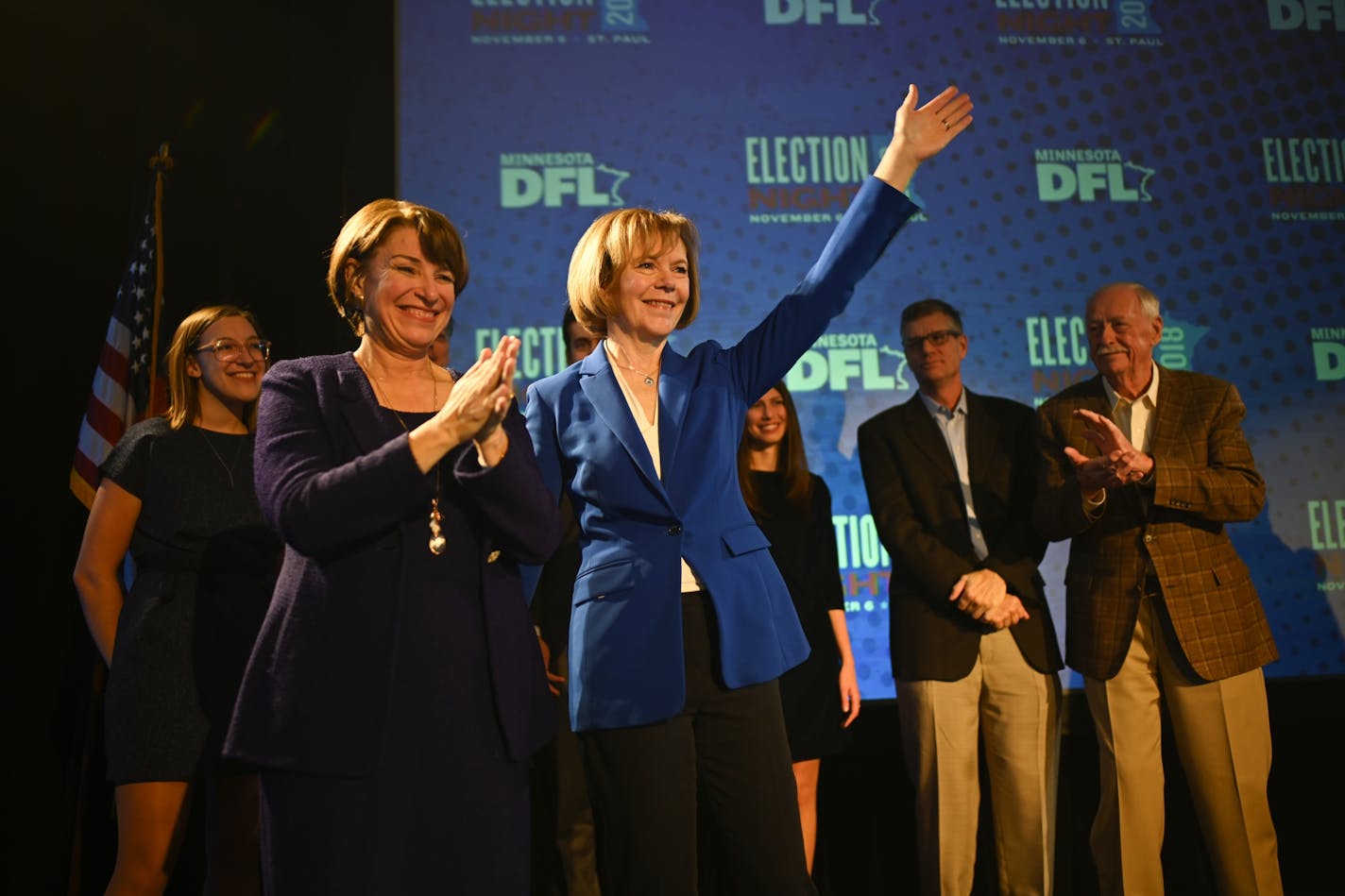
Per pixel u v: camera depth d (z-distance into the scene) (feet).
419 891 4.24
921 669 8.75
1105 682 8.33
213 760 6.95
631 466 5.34
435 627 4.42
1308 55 11.64
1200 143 11.44
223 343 7.60
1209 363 11.13
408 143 10.89
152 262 9.80
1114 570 8.41
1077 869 10.04
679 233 5.75
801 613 9.01
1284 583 10.80
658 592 5.18
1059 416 8.99
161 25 10.84
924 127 5.78
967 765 8.63
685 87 11.21
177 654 7.04
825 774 10.34
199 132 10.80
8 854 9.52
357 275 4.95
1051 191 11.25
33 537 10.09
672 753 5.10
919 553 8.84
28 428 10.22
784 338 5.78
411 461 4.19
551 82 11.10
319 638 4.27
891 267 11.05
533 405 5.78
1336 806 10.46
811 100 11.30
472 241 10.84
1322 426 11.10
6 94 10.56
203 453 7.49
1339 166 11.51
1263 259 11.33
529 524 4.56
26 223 10.46
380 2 11.03
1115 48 11.50
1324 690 10.60
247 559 7.36
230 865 7.12
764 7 11.38
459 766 4.34
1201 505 8.05
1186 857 9.70
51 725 9.86
